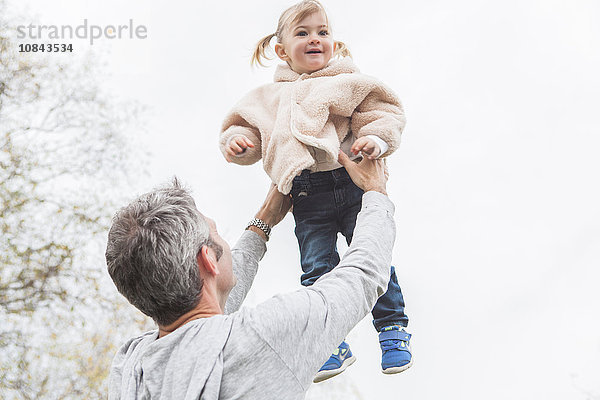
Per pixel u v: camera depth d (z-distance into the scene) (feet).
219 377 4.30
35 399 18.17
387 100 6.64
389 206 5.95
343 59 7.09
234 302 6.29
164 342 4.56
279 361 4.42
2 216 18.70
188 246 4.75
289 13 7.20
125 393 4.59
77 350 18.69
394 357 6.79
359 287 4.98
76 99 19.48
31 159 19.20
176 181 5.49
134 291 4.78
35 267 18.76
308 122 6.40
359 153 6.41
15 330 18.45
